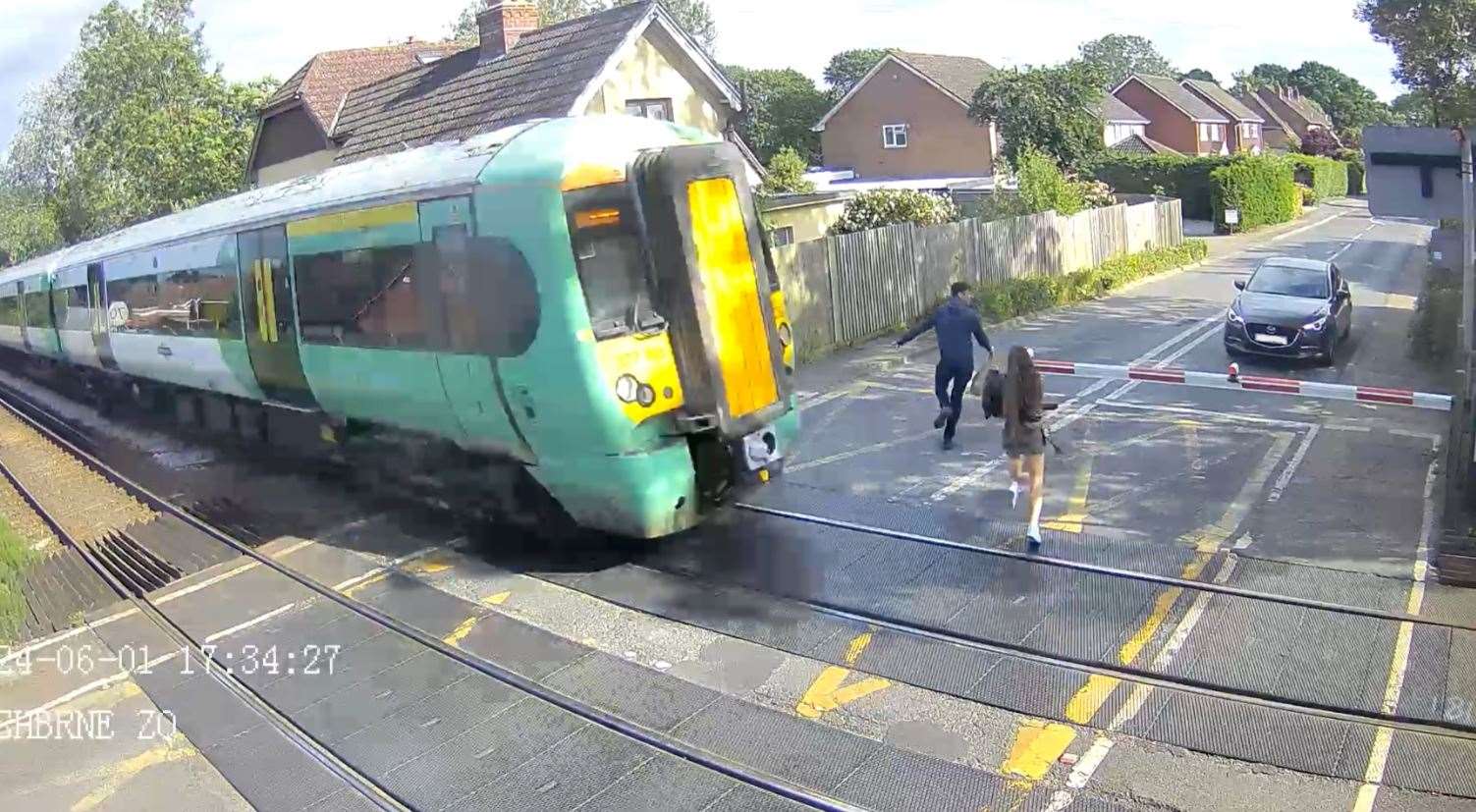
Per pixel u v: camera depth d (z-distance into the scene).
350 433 11.73
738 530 9.65
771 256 9.34
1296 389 10.68
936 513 9.69
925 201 26.52
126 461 15.98
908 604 7.85
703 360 8.34
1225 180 42.31
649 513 8.45
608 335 8.19
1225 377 11.13
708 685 6.99
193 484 13.88
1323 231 42.50
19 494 15.08
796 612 7.91
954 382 11.73
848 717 6.48
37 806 6.52
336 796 6.27
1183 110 61.81
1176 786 5.57
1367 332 18.75
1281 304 16.25
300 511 11.90
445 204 9.05
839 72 65.12
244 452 15.22
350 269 10.47
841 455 11.80
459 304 9.02
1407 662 6.52
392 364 10.02
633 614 8.16
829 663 7.14
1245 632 7.02
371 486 12.16
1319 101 98.06
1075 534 8.94
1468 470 8.86
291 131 27.91
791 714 6.57
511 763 6.35
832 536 9.31
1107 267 26.72
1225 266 30.88
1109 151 49.56
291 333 11.74
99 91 39.44
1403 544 8.33
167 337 15.48
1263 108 81.81
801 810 5.59
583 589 8.70
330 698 7.40
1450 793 5.34
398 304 9.81
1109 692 6.49
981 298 20.88
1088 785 5.64
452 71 23.95
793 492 10.54
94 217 41.78
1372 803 5.31
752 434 8.77
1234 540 8.61
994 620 7.49
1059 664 6.84
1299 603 7.34
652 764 6.16
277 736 7.02
